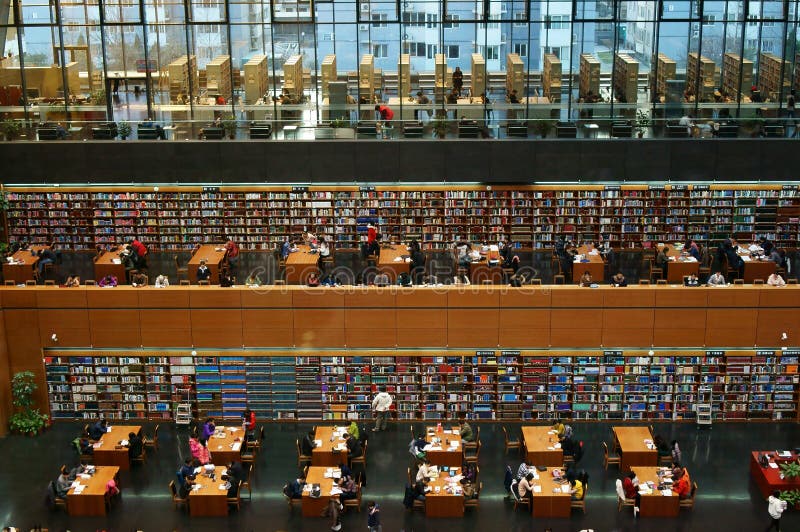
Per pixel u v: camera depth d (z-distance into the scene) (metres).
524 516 22.89
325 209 30.06
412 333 26.38
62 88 31.25
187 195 30.05
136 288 26.14
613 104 30.91
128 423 26.81
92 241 30.42
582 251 28.25
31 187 30.00
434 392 26.73
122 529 22.50
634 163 29.30
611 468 24.62
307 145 29.36
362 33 30.81
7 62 30.81
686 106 30.94
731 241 28.36
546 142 29.12
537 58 30.72
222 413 27.08
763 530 22.30
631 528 22.39
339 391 26.83
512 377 26.58
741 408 26.50
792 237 29.81
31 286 26.33
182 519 22.83
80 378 26.83
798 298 25.64
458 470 23.72
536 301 25.92
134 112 31.33
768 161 29.16
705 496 23.47
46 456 25.38
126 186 29.97
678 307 25.84
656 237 30.05
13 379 26.34
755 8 30.44
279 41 30.92
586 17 30.34
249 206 30.08
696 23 30.44
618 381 26.56
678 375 26.41
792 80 31.27
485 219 30.09
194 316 26.30
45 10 30.58
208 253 28.53
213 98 31.38
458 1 30.39
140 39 30.84
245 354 26.66
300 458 24.70
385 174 29.67
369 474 24.44
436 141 29.23
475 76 30.95
